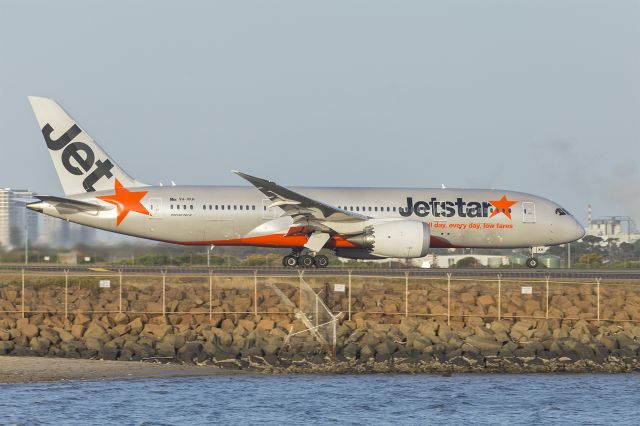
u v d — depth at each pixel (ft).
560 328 496.23
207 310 512.22
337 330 471.21
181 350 449.89
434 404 376.27
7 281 574.15
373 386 401.08
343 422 351.46
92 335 472.44
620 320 517.55
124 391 383.45
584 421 358.02
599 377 424.87
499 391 397.39
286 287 551.59
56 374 407.03
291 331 472.85
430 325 487.20
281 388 394.73
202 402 371.35
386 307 518.78
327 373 422.41
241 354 444.14
